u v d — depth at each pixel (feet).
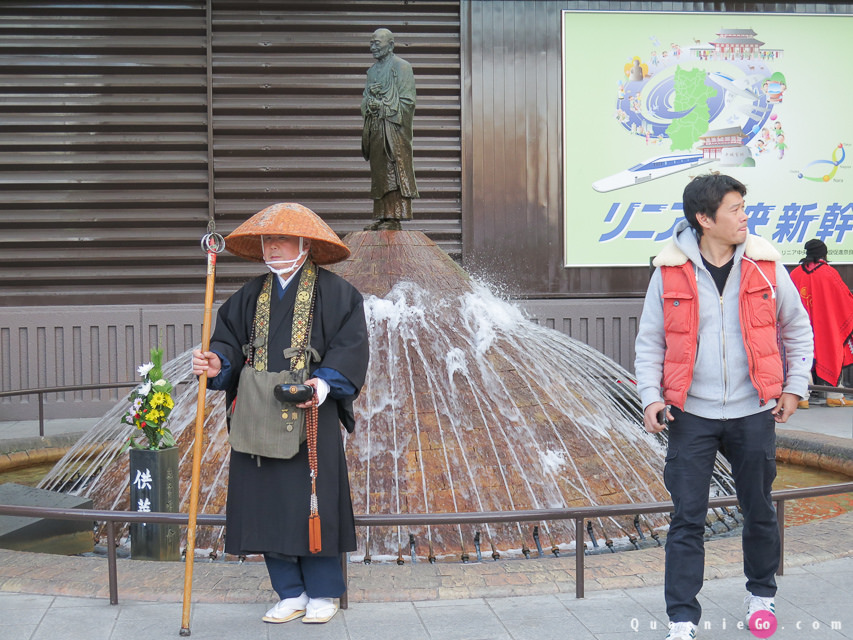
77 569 14.07
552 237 36.24
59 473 23.27
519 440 18.02
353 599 12.95
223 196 35.27
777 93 36.94
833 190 37.42
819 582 13.44
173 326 34.58
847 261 37.58
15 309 33.83
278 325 11.80
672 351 10.92
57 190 34.65
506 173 35.96
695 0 36.47
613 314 36.04
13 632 11.75
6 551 15.17
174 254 35.06
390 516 12.55
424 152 35.83
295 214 11.84
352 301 12.04
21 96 34.32
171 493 16.07
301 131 35.27
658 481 19.01
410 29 35.73
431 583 13.39
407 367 18.70
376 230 21.66
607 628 11.84
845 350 33.96
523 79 35.96
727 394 10.76
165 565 14.37
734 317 10.80
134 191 34.99
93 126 34.58
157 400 15.87
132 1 34.58
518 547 16.40
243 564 14.43
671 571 10.89
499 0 35.83
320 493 11.59
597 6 36.09
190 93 35.06
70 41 34.42
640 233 36.60
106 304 34.73
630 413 27.17
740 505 11.43
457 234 36.06
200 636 11.63
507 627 11.91
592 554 15.98
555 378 20.56
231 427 11.62
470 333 19.95
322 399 11.35
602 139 36.29
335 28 35.42
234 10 35.09
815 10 37.06
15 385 33.88
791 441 25.09
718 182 10.64
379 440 17.51
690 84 36.52
